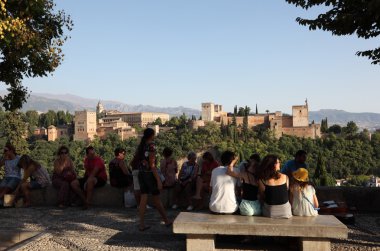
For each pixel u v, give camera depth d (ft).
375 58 32.53
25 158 43.21
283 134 543.39
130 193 42.04
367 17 28.45
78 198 43.24
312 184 26.99
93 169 42.24
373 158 458.09
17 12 43.16
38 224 33.24
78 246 25.77
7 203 42.60
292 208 26.63
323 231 23.29
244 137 527.81
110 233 29.91
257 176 26.09
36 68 49.39
